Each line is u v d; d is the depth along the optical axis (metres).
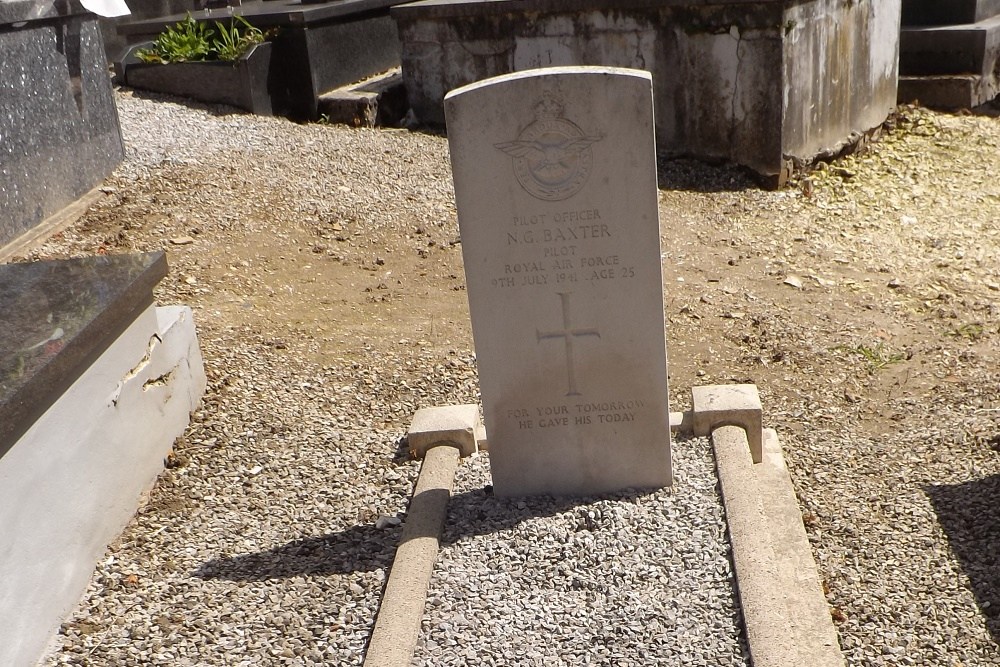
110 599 2.71
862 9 5.59
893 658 2.57
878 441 3.33
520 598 2.61
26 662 2.53
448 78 6.01
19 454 2.58
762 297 4.17
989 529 2.91
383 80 6.66
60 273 3.13
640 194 2.68
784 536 2.87
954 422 3.38
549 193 2.70
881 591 2.75
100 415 2.88
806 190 5.24
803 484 3.14
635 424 2.88
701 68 5.26
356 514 2.97
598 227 2.72
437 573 2.69
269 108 6.13
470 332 3.93
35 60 4.48
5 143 4.31
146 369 3.12
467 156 2.68
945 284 4.30
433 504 2.89
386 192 5.02
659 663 2.42
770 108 5.12
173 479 3.13
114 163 5.03
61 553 2.68
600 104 2.62
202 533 2.93
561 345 2.82
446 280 4.29
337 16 6.38
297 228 4.64
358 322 4.00
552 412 2.88
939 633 2.63
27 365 2.62
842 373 3.68
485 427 3.01
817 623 2.61
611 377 2.84
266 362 3.71
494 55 5.80
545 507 2.90
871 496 3.08
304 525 2.94
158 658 2.54
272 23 6.15
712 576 2.62
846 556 2.87
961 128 6.01
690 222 4.84
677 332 3.92
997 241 4.71
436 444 3.14
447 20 5.85
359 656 2.51
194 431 3.33
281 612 2.64
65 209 4.64
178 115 5.83
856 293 4.22
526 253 2.75
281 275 4.31
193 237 4.50
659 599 2.57
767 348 3.82
